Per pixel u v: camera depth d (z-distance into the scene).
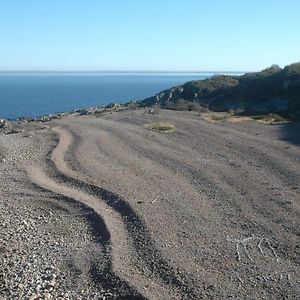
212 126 40.72
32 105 124.12
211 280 14.72
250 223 19.00
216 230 18.52
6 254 17.42
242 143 33.12
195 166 27.83
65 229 20.08
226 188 23.38
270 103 51.62
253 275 14.98
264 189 22.83
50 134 42.59
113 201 22.73
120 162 29.95
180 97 64.69
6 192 25.25
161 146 34.12
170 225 19.19
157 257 16.39
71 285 15.02
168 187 24.16
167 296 13.91
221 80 66.50
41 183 26.30
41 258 17.09
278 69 65.94
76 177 26.91
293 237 17.47
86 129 43.91
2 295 14.30
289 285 14.25
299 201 20.95
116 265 15.92
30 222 20.98
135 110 58.19
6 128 49.12
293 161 27.31
